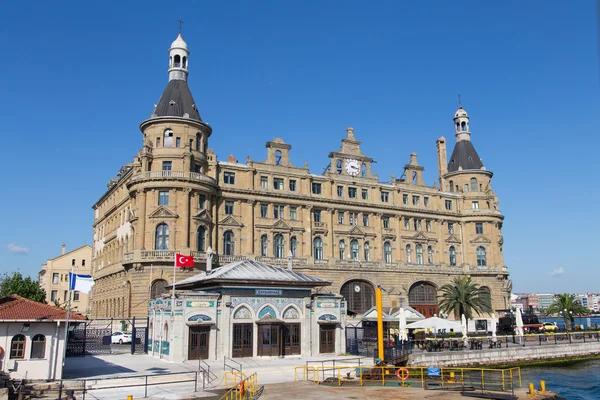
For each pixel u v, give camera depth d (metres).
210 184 82.31
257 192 88.88
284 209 92.31
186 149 80.50
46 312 38.09
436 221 108.62
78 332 70.69
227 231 86.19
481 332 79.12
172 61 87.50
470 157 115.69
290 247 91.44
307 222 93.38
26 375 36.41
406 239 104.06
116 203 98.31
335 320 56.84
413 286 103.25
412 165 108.88
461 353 59.31
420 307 102.88
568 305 98.19
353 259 97.44
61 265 133.75
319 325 56.03
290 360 50.84
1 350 36.09
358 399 33.75
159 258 75.75
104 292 98.50
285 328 54.19
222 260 82.25
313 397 34.34
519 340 70.56
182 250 77.31
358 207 99.25
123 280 84.00
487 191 113.56
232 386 37.56
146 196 79.25
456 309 85.81
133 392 35.44
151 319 57.72
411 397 34.50
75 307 132.62
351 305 95.38
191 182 79.56
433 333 72.25
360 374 41.12
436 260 107.12
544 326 91.75
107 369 43.81
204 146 85.06
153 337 55.72
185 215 78.56
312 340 55.38
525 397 35.53
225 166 87.44
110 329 73.69
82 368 44.41
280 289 54.44
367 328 67.44
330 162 99.44
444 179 117.44
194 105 85.94
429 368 40.56
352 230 97.81
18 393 33.31
